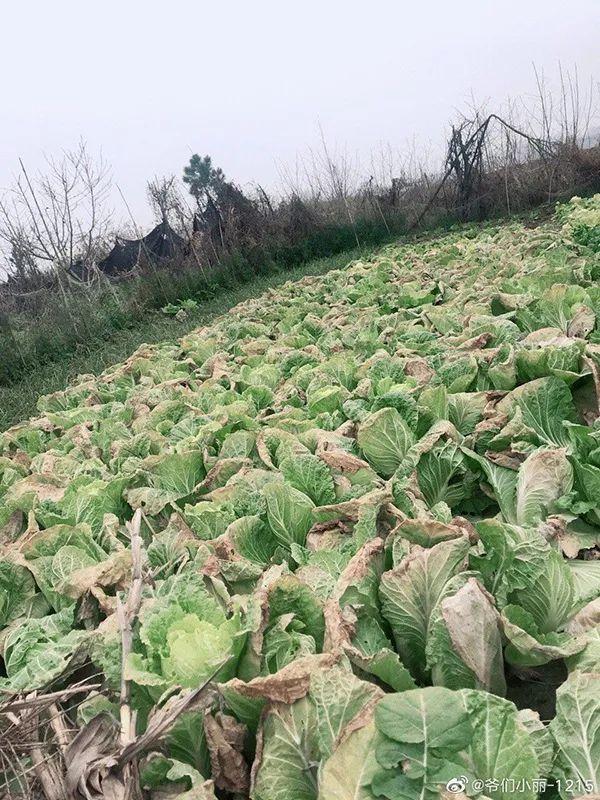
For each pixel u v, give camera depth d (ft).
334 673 6.61
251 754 7.11
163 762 6.65
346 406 14.48
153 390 20.66
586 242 30.81
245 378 19.97
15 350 56.34
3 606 10.28
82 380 30.91
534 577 8.29
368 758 5.84
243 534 10.31
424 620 8.20
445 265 36.99
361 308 27.63
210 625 7.59
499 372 14.11
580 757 6.06
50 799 6.72
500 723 6.00
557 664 8.08
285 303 37.04
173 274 73.67
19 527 12.93
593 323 16.84
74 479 13.96
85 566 10.44
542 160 77.66
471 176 79.41
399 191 88.02
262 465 13.48
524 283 23.12
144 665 7.39
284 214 84.28
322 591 8.60
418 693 6.15
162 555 10.42
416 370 15.93
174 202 90.84
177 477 13.44
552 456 10.62
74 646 8.54
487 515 11.91
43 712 7.81
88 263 78.18
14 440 20.20
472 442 12.40
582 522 10.33
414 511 10.16
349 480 11.57
